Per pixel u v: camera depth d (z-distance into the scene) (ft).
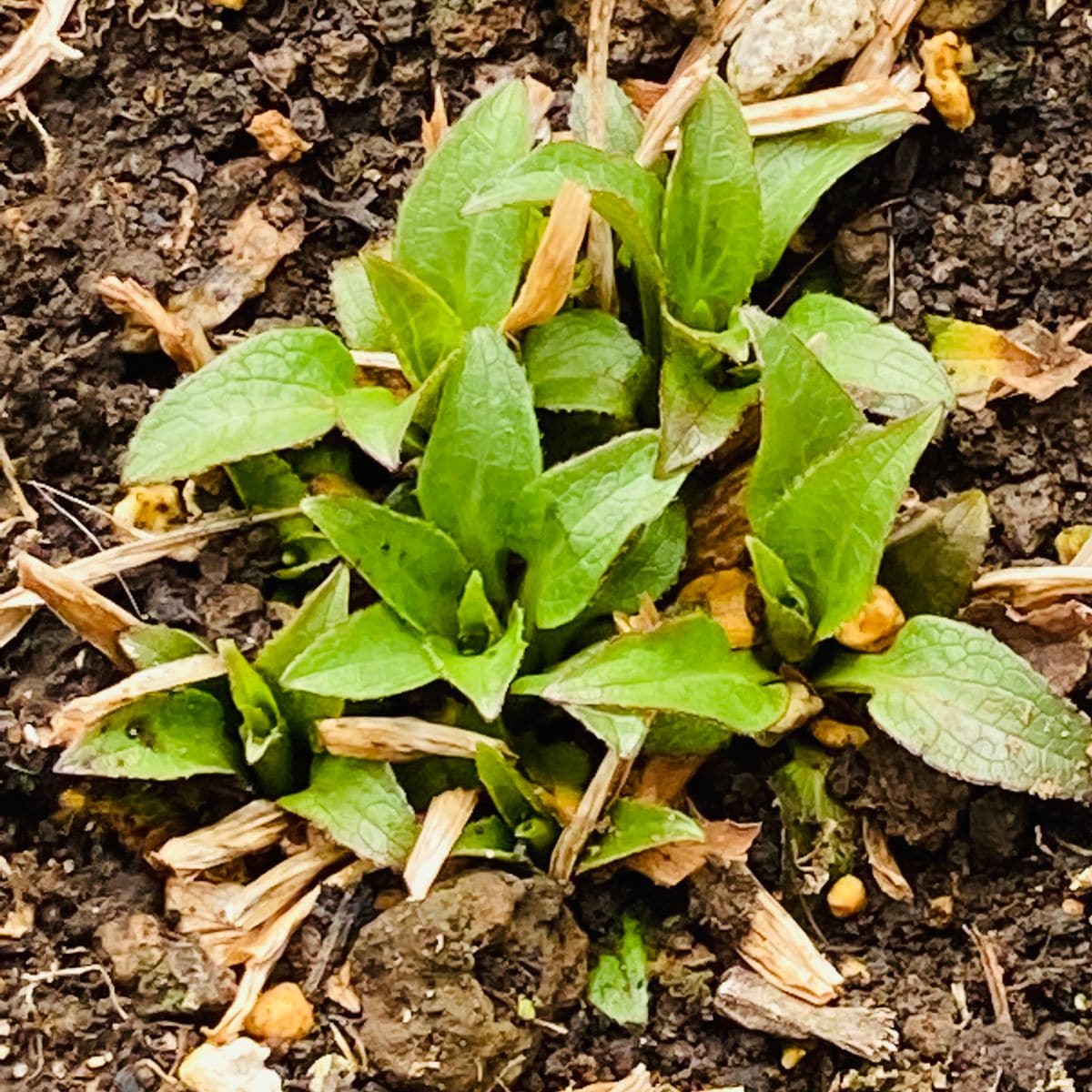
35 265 3.18
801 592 3.07
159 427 3.07
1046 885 3.10
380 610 3.07
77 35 3.21
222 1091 3.02
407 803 3.07
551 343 3.13
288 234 3.22
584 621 3.10
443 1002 3.01
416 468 3.16
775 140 3.16
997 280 3.20
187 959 3.06
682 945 3.10
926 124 3.20
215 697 3.10
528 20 3.24
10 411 3.15
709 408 3.08
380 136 3.24
